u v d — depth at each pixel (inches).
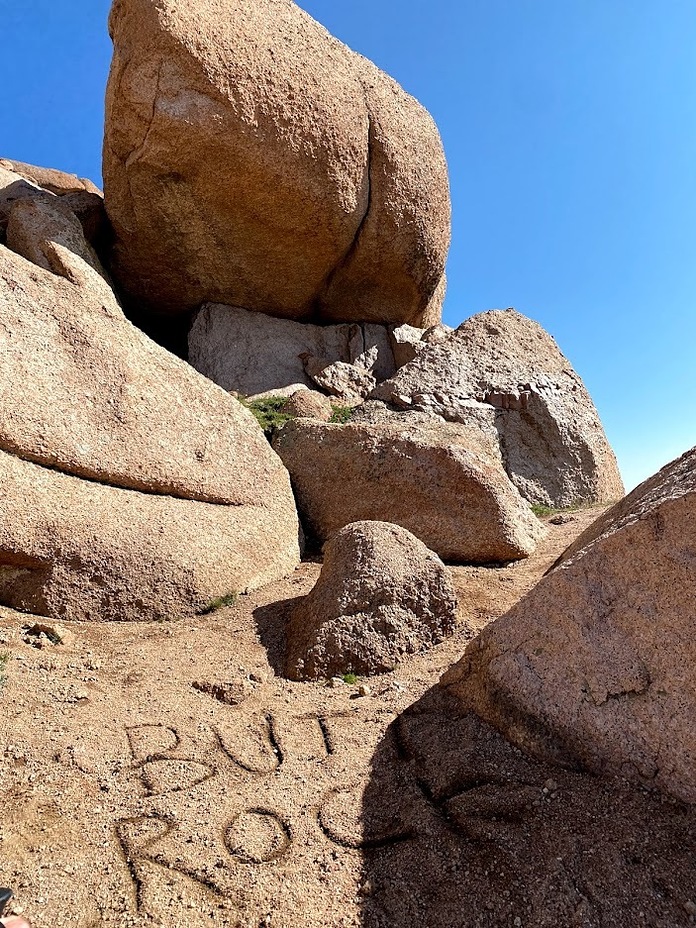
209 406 209.6
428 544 208.4
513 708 102.9
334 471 228.2
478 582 186.7
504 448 313.4
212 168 293.4
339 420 302.2
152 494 182.2
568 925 68.2
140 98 273.7
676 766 86.3
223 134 283.6
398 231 355.3
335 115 313.6
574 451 322.3
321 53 318.7
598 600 98.4
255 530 194.9
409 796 92.0
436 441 225.0
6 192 321.7
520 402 325.1
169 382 200.8
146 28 266.7
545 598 103.9
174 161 289.0
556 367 353.4
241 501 202.2
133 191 303.0
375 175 341.7
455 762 97.5
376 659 136.9
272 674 135.7
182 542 168.4
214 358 343.9
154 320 371.6
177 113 274.7
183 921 70.5
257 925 70.8
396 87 362.6
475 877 76.7
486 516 206.8
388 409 307.7
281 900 74.1
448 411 310.2
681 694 87.9
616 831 79.7
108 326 193.5
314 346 370.3
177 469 187.6
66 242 279.6
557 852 77.4
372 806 91.2
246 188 303.6
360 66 345.1
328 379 346.3
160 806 89.2
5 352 161.8
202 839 83.3
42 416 162.2
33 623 137.8
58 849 79.4
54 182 532.7
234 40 282.4
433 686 124.2
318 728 113.3
